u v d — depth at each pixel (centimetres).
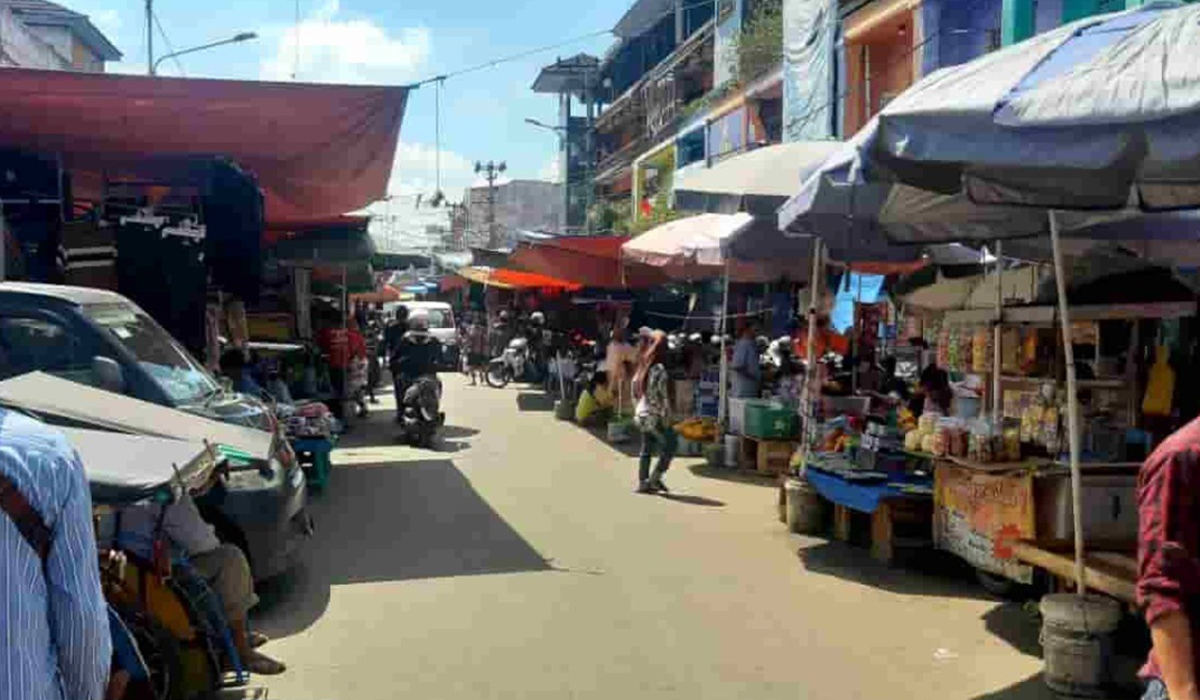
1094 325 910
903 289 1205
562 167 5362
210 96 883
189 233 978
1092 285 831
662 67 3653
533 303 2919
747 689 541
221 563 532
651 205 3228
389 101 922
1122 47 425
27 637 221
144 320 760
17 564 221
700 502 1070
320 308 1939
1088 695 530
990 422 738
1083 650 529
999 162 445
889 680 556
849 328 1619
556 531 923
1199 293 806
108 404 509
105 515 454
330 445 1117
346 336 1770
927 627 649
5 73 834
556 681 552
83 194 1177
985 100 447
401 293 4872
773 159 917
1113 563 580
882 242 830
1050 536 653
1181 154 386
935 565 802
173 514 517
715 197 929
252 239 1076
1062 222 757
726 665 578
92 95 866
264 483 661
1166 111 381
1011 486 671
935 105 470
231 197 1069
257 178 1164
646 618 664
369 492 1118
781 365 1446
